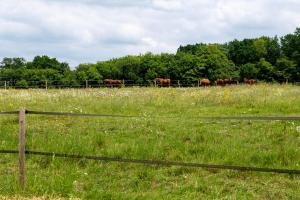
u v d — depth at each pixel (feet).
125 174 31.35
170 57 282.77
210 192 27.81
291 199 26.48
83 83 259.60
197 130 42.04
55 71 268.21
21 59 325.42
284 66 271.28
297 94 68.69
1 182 28.19
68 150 35.55
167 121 46.01
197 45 342.23
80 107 57.11
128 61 281.95
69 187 27.09
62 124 45.93
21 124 27.07
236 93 71.31
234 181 29.58
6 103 62.44
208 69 269.64
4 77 264.11
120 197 26.04
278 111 53.52
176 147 36.50
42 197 25.34
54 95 74.43
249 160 32.89
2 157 35.14
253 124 43.73
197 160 33.50
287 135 39.09
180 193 27.81
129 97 68.39
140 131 41.88
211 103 61.11
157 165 32.83
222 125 43.88
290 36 297.53
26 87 154.40
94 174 31.30
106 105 58.03
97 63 290.15
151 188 28.94
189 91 84.84
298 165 31.42
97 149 36.40
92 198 26.13
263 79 274.77
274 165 31.83
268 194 27.17
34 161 34.06
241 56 321.93
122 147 35.96
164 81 154.51
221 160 33.06
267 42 318.86
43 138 38.86
